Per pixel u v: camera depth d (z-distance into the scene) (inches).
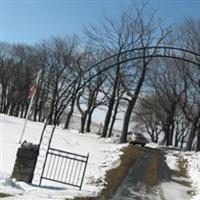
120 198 732.0
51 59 2947.8
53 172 842.2
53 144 1264.8
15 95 3272.6
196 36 2036.2
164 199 800.9
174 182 1036.5
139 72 2161.7
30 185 681.6
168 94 2418.8
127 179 958.4
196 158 1563.7
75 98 2578.7
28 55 3248.0
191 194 900.6
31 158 698.8
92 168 980.6
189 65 2071.9
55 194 642.8
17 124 1642.5
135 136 2095.2
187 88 2239.2
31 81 3134.8
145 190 864.3
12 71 3334.2
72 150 1223.5
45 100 3034.0
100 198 689.6
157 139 3713.1
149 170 1168.2
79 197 655.8
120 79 2076.8
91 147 1455.5
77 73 2691.9
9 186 639.1
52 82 2930.6
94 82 2519.7
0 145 1008.2
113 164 1125.1
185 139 3806.6
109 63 2085.4
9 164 813.2
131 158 1348.4
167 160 1482.5
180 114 3262.8
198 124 2426.2
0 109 3435.0
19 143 1091.3
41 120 3326.8
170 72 2290.8
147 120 3678.6
